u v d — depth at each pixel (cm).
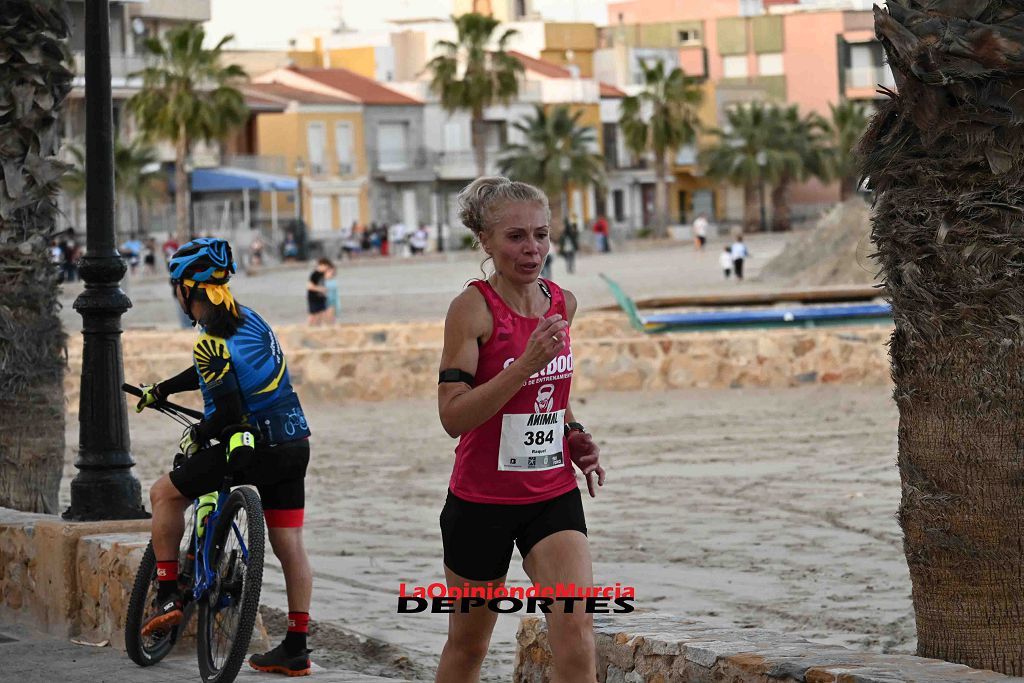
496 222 727
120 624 1117
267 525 1024
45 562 1209
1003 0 723
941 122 734
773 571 1484
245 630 934
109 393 1244
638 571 1502
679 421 2833
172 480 1008
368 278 8100
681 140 13062
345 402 3294
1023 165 726
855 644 1159
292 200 11844
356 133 12419
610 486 2084
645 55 15225
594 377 3322
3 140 1450
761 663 737
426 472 2294
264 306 6116
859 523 1741
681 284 6812
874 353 3247
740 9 15762
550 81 13825
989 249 730
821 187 15000
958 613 748
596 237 10950
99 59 1256
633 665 820
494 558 739
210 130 9862
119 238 10125
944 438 746
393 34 14425
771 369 3284
